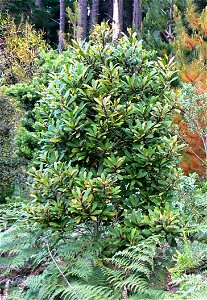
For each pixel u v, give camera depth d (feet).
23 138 18.57
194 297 5.72
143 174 8.23
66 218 7.94
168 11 26.89
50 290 6.87
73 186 7.91
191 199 10.94
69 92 8.54
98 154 8.45
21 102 21.39
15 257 8.43
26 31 37.88
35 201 8.24
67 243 8.49
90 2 59.67
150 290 6.59
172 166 9.16
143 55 9.27
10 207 12.18
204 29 20.44
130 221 8.07
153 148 8.34
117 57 9.16
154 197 8.40
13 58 35.53
